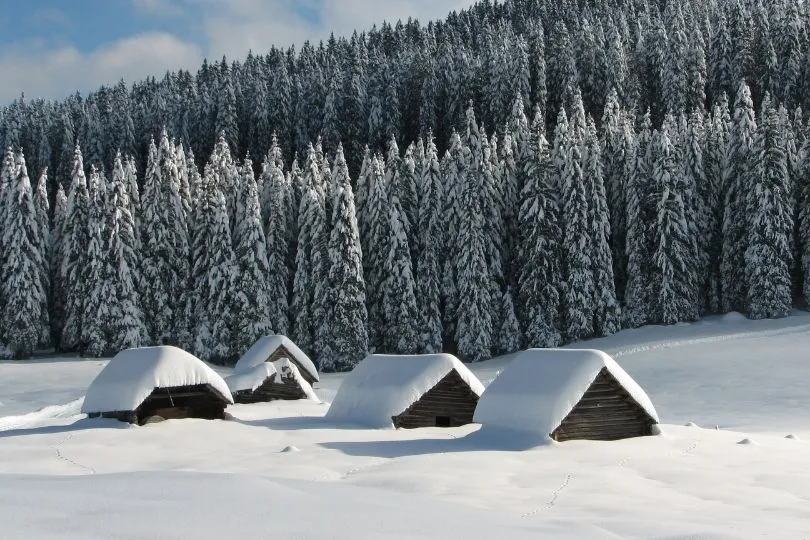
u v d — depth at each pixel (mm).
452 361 29250
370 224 64312
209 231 62562
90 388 28391
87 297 59094
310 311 62250
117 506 10273
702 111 82562
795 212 62000
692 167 64688
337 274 60281
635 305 60812
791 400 37094
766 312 57875
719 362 46250
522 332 61625
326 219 64250
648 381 44281
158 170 63156
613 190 65625
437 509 12148
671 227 59375
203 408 29375
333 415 30047
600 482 17141
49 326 61719
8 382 50625
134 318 59250
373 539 9070
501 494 15602
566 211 61156
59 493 11375
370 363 31328
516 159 70188
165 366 28125
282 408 35750
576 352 24531
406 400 28094
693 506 14719
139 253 61875
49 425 29422
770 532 11695
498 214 64250
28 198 60406
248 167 63875
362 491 13859
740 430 30609
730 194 62000
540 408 23031
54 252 64062
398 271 61375
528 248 60938
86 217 61625
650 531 11258
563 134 64125
